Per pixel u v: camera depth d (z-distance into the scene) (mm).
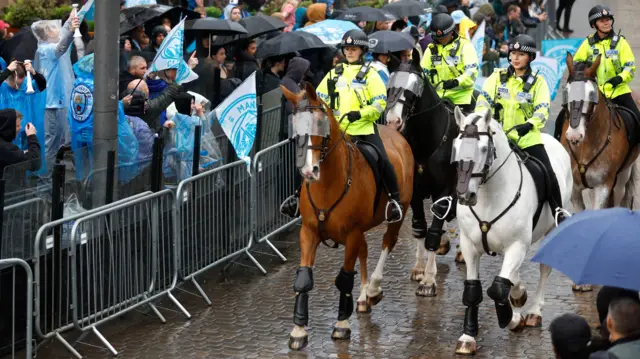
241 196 13055
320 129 9352
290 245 14469
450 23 12445
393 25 19344
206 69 14539
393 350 10180
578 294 12164
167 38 12430
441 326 10961
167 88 12781
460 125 9406
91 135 11922
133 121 11977
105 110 11258
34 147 11055
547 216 10625
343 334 10492
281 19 18062
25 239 9883
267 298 12086
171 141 12125
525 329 10875
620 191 13398
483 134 9203
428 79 12062
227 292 12320
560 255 6551
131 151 11656
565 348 6355
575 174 12695
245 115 12180
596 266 6395
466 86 12500
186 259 11961
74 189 10570
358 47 10664
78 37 14031
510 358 9914
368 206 10242
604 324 6875
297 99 9484
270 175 13742
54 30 12953
